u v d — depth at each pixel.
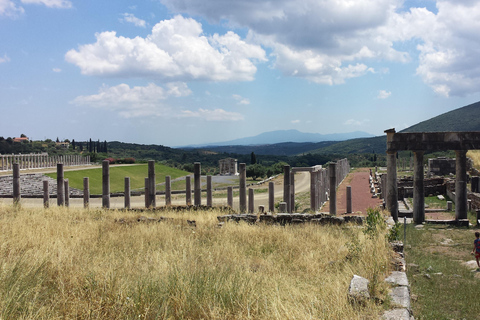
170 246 10.09
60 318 5.20
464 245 14.38
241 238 12.45
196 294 6.09
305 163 135.25
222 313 5.64
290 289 6.76
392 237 11.28
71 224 13.59
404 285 7.02
